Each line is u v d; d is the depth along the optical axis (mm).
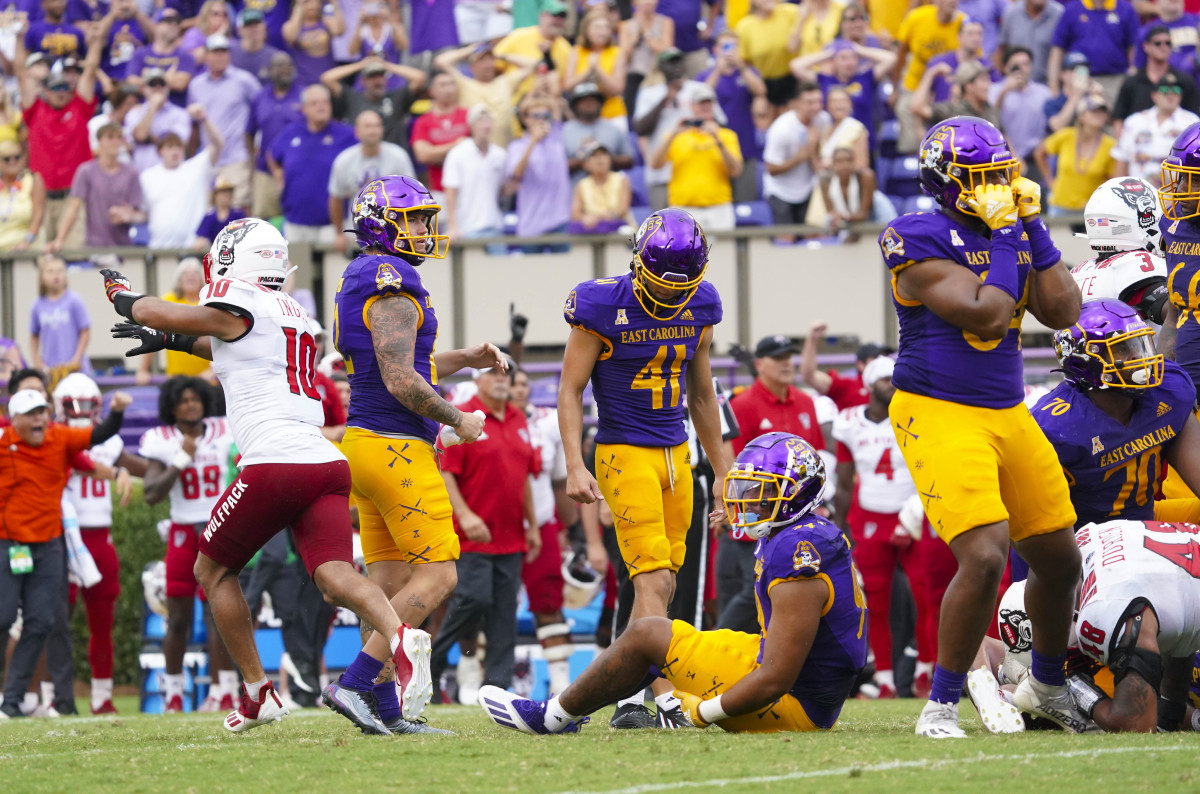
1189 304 19422
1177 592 16172
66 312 44406
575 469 18531
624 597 23188
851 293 41406
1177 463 17641
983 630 15375
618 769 13383
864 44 46844
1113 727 16094
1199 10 51500
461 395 30234
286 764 14430
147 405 44594
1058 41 47312
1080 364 17203
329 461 17062
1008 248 15141
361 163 43656
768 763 13523
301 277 43625
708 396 19625
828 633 15898
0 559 29250
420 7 51719
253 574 30719
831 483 34781
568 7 51531
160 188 47844
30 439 29328
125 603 40875
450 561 17812
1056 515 15562
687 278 18031
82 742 18750
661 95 46188
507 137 47281
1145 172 42188
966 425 15344
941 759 13555
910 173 45938
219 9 53031
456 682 34094
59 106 49219
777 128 43562
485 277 42406
